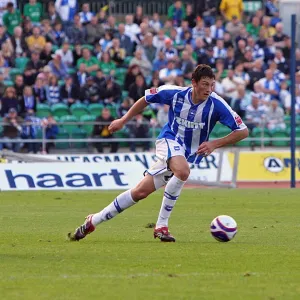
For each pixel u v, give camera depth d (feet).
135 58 289.94
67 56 284.00
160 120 263.49
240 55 299.58
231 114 105.81
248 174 252.42
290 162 254.27
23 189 217.15
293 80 229.04
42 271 82.28
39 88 265.95
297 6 341.21
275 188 231.91
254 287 74.13
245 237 115.55
